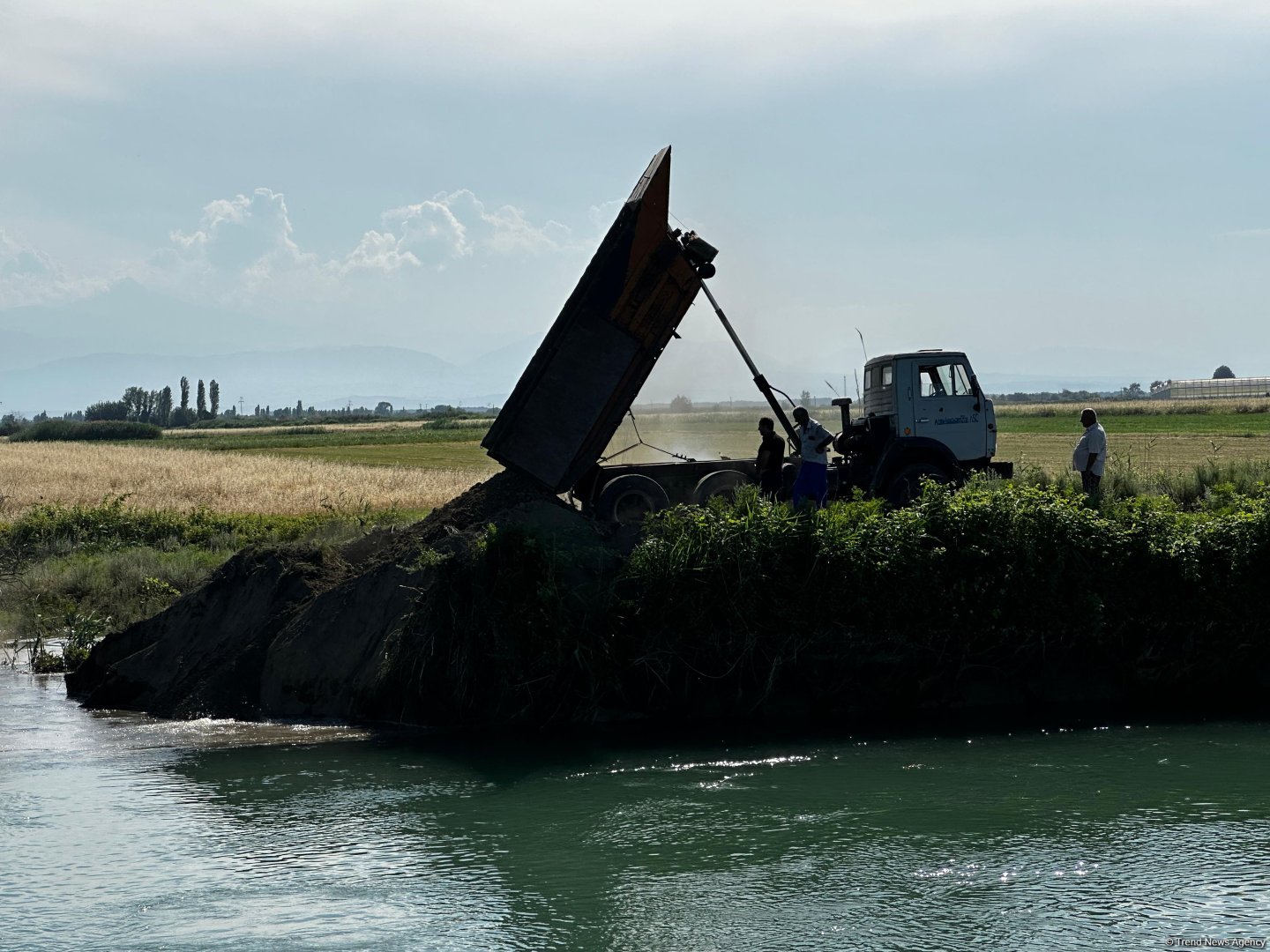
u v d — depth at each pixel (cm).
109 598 2708
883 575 1709
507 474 2150
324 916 980
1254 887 1016
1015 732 1603
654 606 1683
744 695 1708
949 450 2323
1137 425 10481
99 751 1552
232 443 14262
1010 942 914
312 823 1230
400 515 3806
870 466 2370
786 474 2197
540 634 1652
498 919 974
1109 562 1786
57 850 1149
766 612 1697
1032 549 1748
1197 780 1348
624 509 2158
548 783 1373
